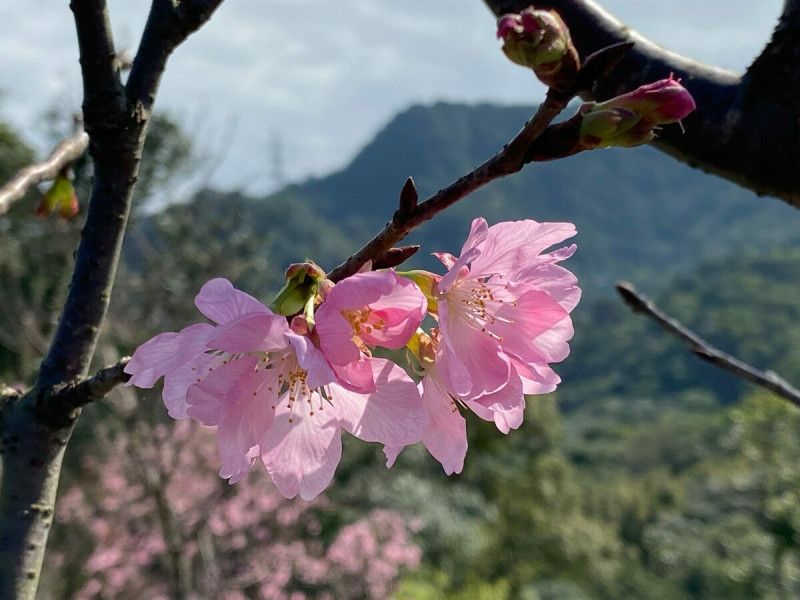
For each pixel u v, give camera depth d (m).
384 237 1.11
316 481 1.20
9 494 1.27
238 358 1.11
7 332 8.23
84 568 9.53
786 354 67.62
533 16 0.94
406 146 143.00
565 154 1.01
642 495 31.20
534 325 1.20
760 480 18.72
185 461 9.15
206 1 1.26
